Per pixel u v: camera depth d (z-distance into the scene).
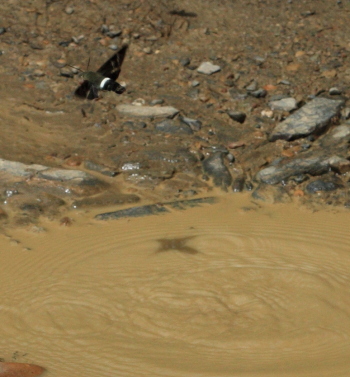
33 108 8.59
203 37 10.54
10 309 4.82
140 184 7.15
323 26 10.95
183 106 8.82
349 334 4.48
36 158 7.46
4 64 9.55
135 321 4.67
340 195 6.88
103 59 9.84
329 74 9.55
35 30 10.41
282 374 3.86
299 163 7.36
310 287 5.13
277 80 9.45
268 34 10.70
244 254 5.69
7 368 3.87
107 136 8.09
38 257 5.62
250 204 6.77
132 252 5.73
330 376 3.83
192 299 4.96
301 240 5.96
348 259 5.61
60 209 6.55
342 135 7.98
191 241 5.93
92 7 11.00
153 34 10.50
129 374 3.91
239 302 4.93
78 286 5.16
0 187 6.75
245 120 8.54
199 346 4.32
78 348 4.30
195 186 7.13
